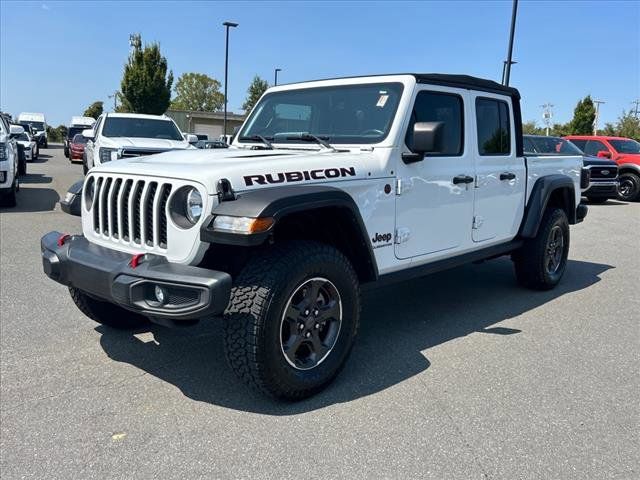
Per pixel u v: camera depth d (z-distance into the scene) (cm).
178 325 314
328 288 346
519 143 547
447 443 297
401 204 406
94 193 371
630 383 376
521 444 298
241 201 304
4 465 271
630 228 1108
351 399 344
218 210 304
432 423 317
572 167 646
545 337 462
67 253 354
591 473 274
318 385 342
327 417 322
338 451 288
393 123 401
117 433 302
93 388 354
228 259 344
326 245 342
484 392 357
